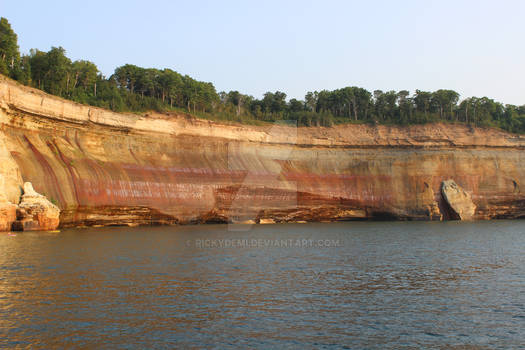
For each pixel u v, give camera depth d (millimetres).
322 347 14508
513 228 68938
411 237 53375
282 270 28016
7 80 56812
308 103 128750
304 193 84375
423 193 91938
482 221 88938
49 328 15469
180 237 47875
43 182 53688
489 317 17891
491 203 94062
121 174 64812
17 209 48594
